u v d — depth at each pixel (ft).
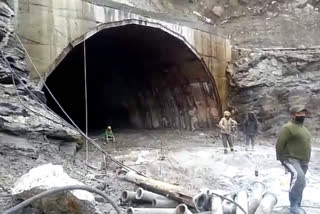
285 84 74.79
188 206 22.16
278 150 22.48
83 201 16.63
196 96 81.82
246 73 77.87
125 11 57.62
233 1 107.76
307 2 99.30
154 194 23.44
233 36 93.91
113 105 99.45
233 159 43.37
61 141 33.96
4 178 23.54
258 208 20.95
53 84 87.56
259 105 75.66
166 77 83.87
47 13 46.80
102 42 71.20
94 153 46.55
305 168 22.61
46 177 17.92
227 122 49.96
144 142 65.10
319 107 71.10
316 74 74.38
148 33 66.54
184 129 84.64
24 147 29.09
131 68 87.86
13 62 38.86
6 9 41.01
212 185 31.32
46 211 16.66
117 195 25.61
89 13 51.93
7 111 31.99
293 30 91.66
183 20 69.67
